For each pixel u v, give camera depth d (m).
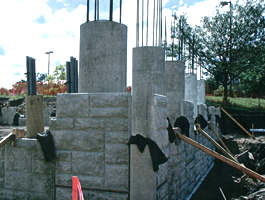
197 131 10.80
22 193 6.43
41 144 6.22
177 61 8.84
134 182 5.59
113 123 5.75
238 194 9.85
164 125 6.41
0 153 6.65
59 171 6.11
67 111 6.07
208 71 26.34
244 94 30.84
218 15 24.98
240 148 15.73
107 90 6.12
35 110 6.93
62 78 40.97
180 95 8.77
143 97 6.30
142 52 6.81
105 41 6.07
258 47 23.83
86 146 5.92
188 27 24.39
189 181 9.56
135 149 5.60
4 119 17.92
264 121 20.45
